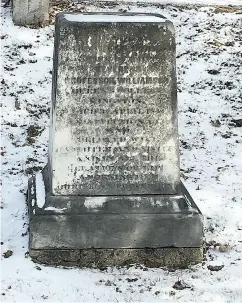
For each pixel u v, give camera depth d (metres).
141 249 2.61
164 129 2.60
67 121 2.54
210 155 3.81
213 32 5.73
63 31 2.46
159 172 2.63
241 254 2.72
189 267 2.61
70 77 2.50
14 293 2.37
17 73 4.83
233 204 3.17
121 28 2.47
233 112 4.45
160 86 2.56
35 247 2.55
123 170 2.61
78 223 2.54
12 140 3.84
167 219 2.57
